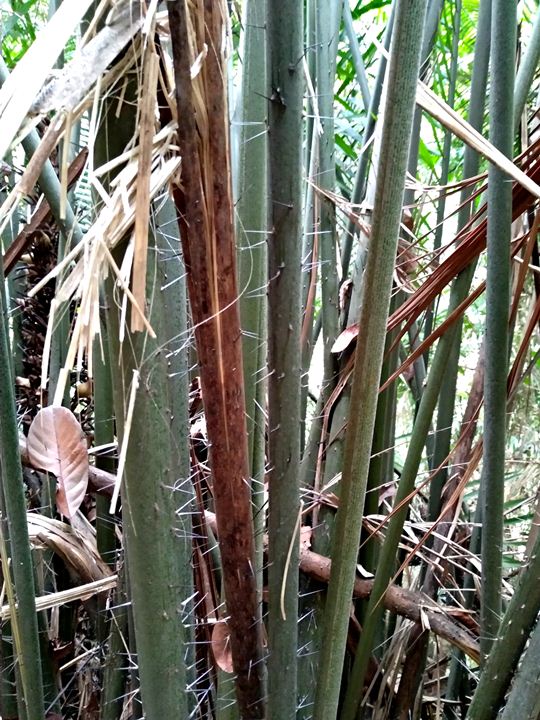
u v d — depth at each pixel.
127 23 0.31
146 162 0.32
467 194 0.78
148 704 0.53
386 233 0.42
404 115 0.39
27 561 0.58
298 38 0.40
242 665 0.51
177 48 0.31
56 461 0.70
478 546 0.84
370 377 0.45
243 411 0.42
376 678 0.82
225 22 0.35
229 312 0.39
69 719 0.93
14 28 0.96
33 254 0.87
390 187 0.41
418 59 0.39
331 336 0.78
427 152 1.15
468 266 0.68
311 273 0.80
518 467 1.34
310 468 0.79
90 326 0.32
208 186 0.36
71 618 0.91
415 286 0.82
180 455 0.53
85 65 0.30
